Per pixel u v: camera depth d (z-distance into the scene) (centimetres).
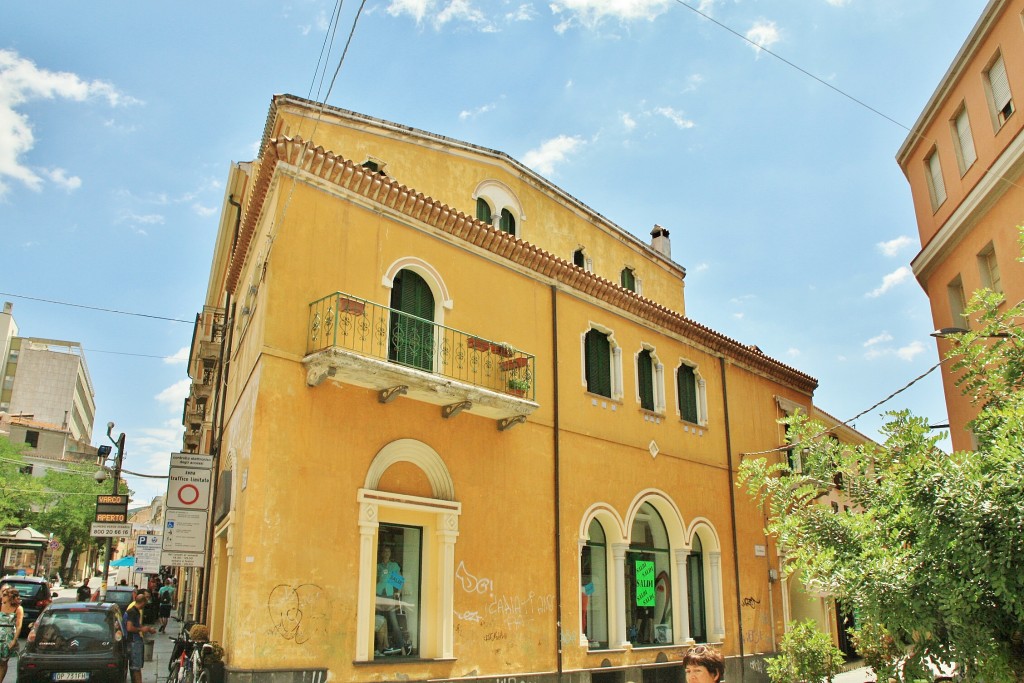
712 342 2173
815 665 1272
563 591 1534
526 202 1986
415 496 1298
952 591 640
